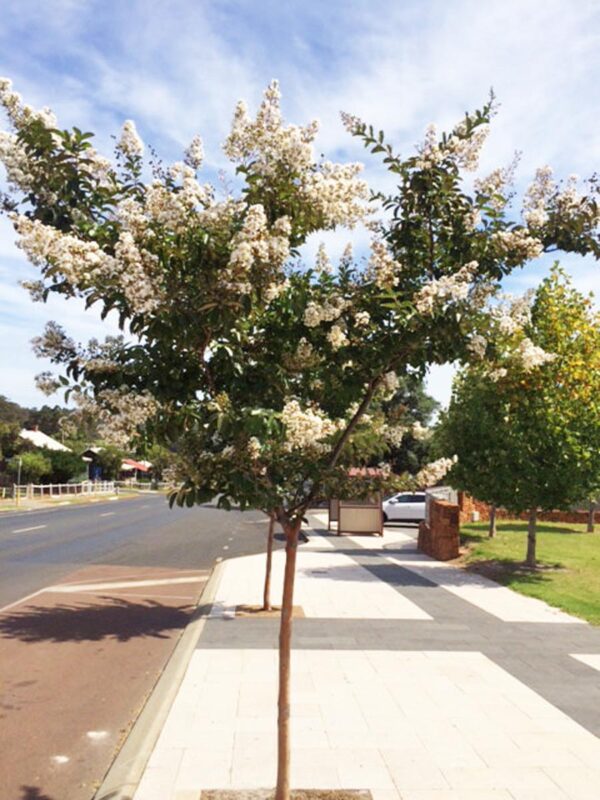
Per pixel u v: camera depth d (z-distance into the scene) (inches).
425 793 174.9
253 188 159.8
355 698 247.9
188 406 154.6
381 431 187.9
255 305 154.6
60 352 165.5
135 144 177.9
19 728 231.3
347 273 176.4
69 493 2183.8
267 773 185.5
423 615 402.3
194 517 1362.0
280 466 166.7
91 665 305.1
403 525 1200.8
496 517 1189.1
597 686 267.1
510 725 223.5
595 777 185.6
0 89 165.0
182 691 253.8
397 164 181.8
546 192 186.2
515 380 550.6
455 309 163.2
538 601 455.5
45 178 167.9
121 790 175.8
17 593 478.3
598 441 556.7
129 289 139.3
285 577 175.5
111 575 575.5
